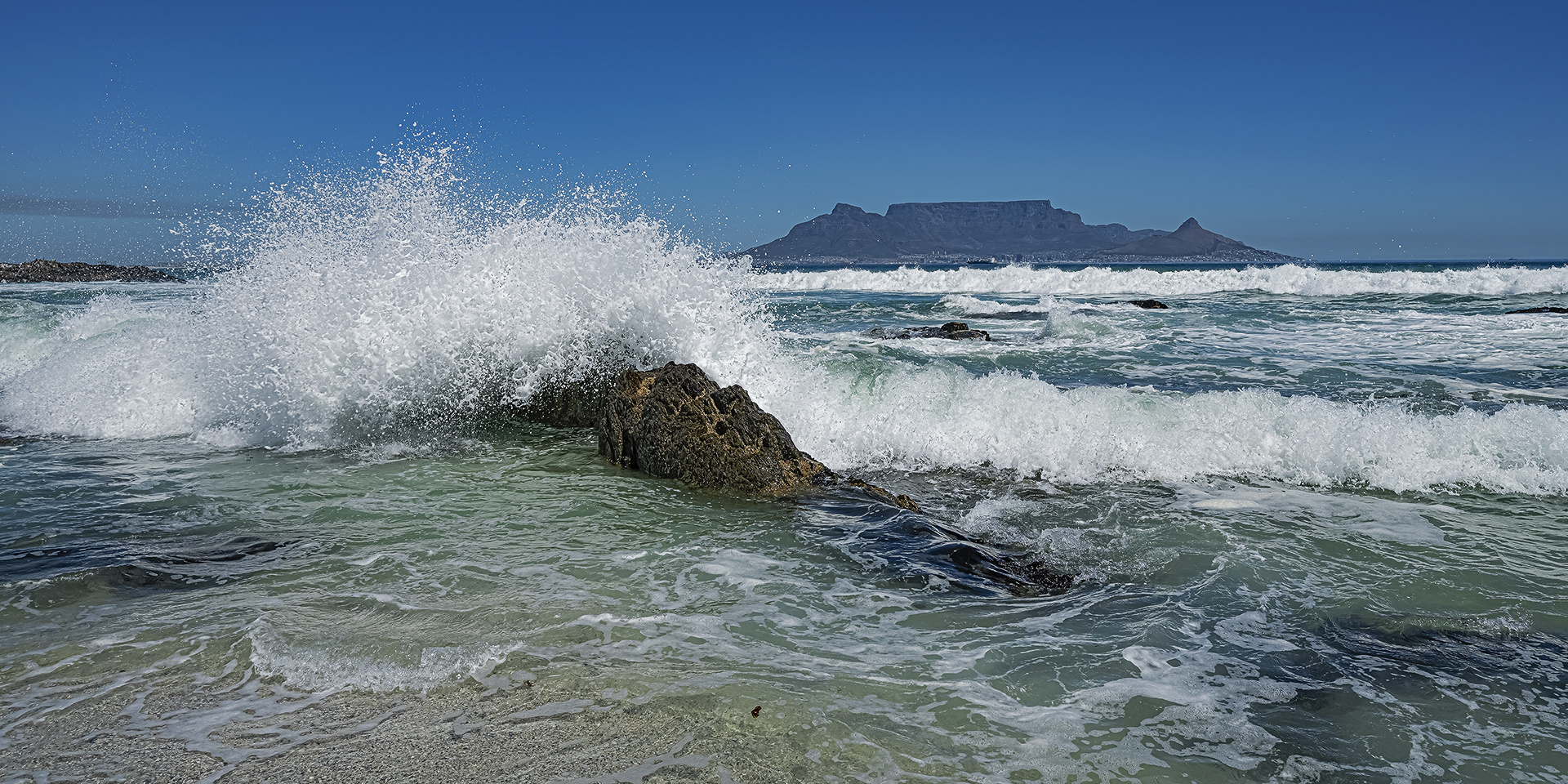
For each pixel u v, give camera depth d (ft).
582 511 16.43
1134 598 12.52
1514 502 17.25
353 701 9.18
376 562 13.50
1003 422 22.49
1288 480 19.13
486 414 23.95
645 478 18.99
